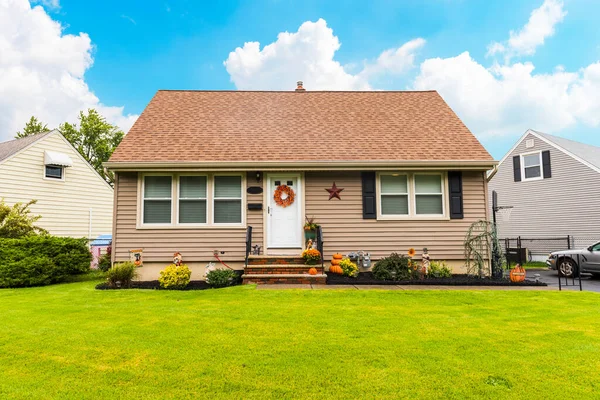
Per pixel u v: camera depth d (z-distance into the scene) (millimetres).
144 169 10156
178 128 11805
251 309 6320
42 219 16969
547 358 4051
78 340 4672
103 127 34531
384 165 10430
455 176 10867
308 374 3633
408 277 9586
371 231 10711
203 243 10477
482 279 9766
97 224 19562
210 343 4531
